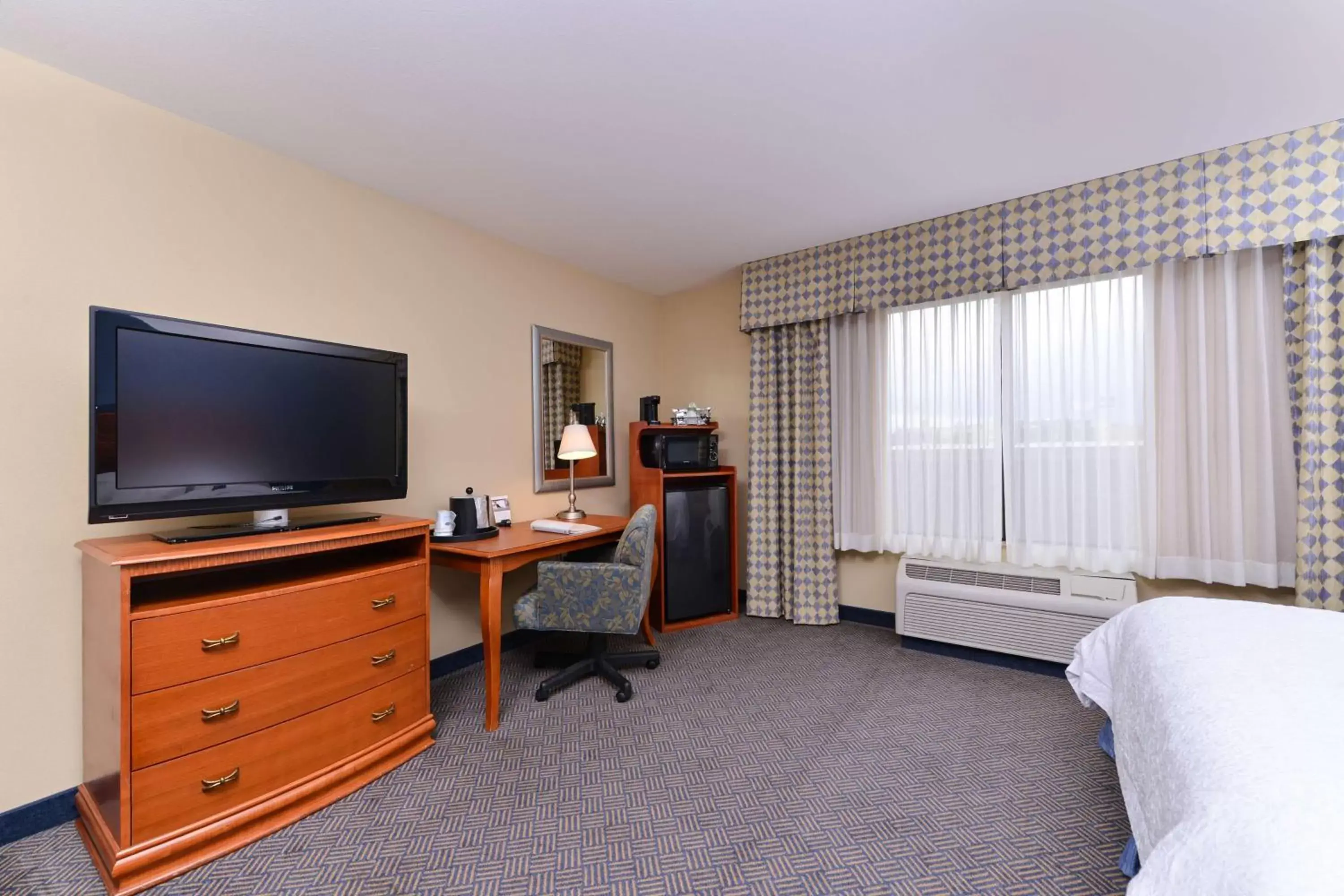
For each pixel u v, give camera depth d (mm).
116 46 1655
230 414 1819
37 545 1717
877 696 2594
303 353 2006
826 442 3572
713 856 1553
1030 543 2953
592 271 3840
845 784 1894
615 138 2209
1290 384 2371
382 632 2008
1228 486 2461
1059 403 2904
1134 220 2527
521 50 1700
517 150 2287
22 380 1697
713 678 2812
